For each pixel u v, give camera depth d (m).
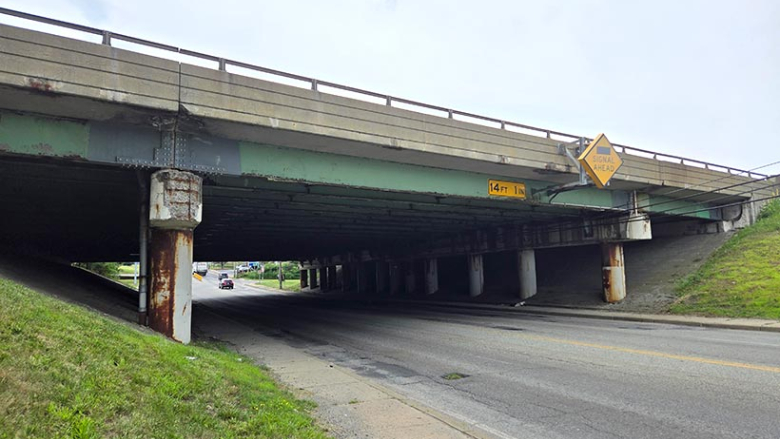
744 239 24.52
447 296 34.00
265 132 11.85
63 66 9.09
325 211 20.53
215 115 10.72
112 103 9.62
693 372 8.62
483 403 7.14
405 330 16.59
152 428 3.99
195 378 5.92
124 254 35.56
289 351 12.34
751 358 9.79
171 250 10.77
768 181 28.09
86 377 4.36
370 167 14.93
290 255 50.25
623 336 13.70
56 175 12.82
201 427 4.44
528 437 5.63
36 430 3.30
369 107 13.27
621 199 22.59
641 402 6.88
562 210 22.66
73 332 5.47
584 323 17.70
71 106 9.67
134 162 10.73
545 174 18.22
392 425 5.89
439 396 7.62
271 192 15.22
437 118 14.65
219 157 11.96
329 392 7.63
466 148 15.16
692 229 27.91
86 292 15.06
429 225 27.73
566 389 7.79
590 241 24.22
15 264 13.52
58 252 31.52
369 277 51.91
